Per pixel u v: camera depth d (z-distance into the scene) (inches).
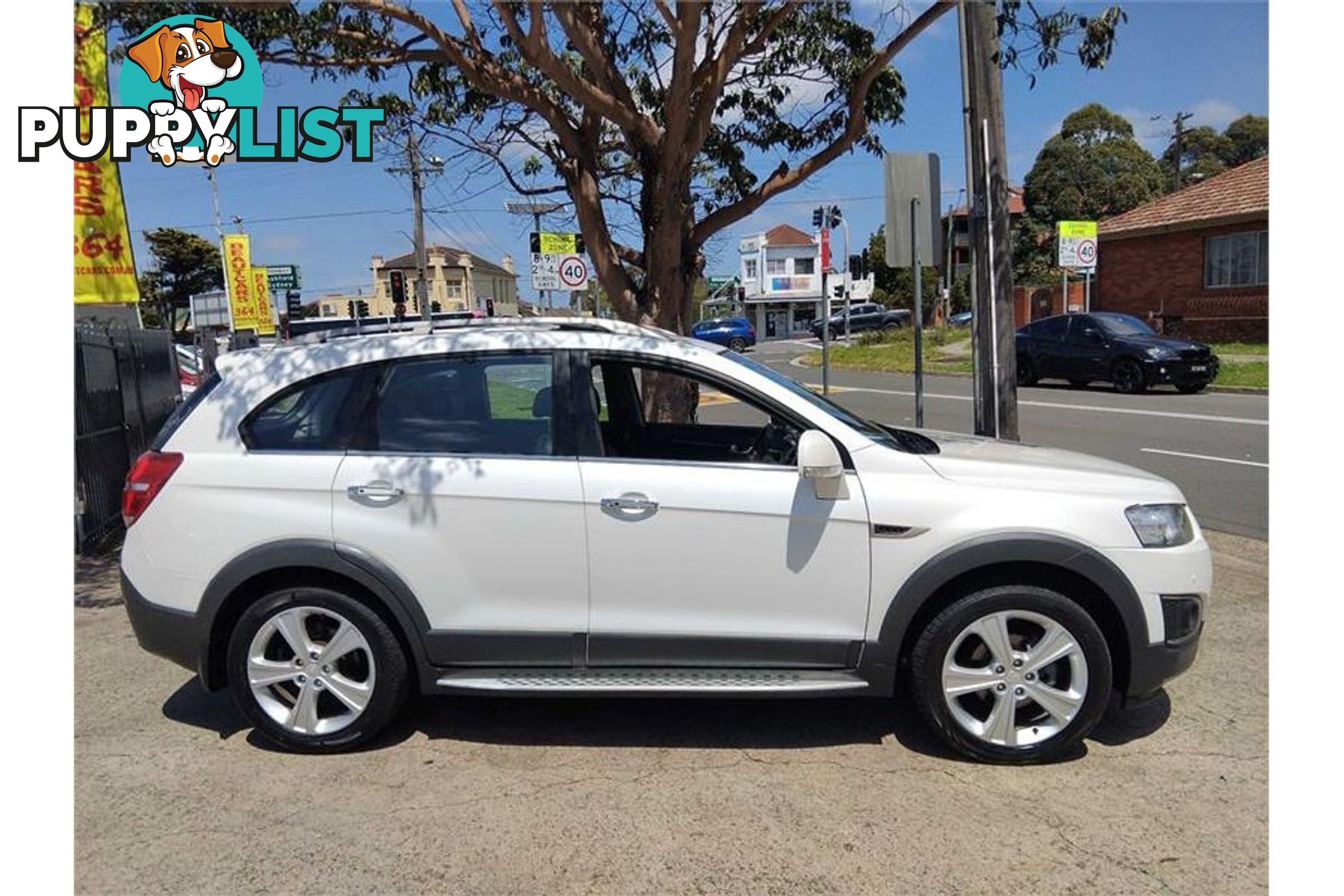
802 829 123.2
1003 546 134.2
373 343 150.1
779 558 138.3
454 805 130.7
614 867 115.5
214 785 137.1
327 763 143.7
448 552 140.3
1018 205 1961.1
